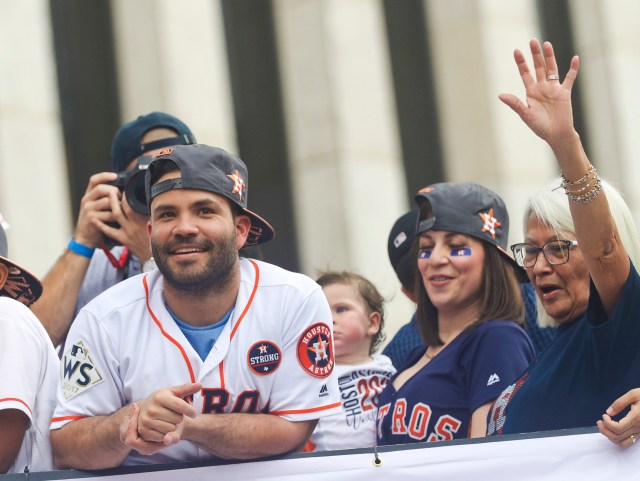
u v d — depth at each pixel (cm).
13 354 488
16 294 545
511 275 617
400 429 593
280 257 1517
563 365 521
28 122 1189
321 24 1480
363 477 483
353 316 699
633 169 1712
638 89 1745
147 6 1342
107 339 496
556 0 1775
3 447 482
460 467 485
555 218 544
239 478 481
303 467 484
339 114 1465
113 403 495
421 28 1664
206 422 472
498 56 1602
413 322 747
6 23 1195
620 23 1747
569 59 1769
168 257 486
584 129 1756
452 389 588
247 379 496
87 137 1375
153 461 500
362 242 1441
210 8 1384
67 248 671
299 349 503
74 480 470
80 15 1394
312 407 500
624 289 489
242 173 504
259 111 1543
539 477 485
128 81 1352
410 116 1644
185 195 486
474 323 602
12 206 1158
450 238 614
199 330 500
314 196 1467
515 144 1585
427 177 1633
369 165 1470
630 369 495
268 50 1555
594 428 488
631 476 482
